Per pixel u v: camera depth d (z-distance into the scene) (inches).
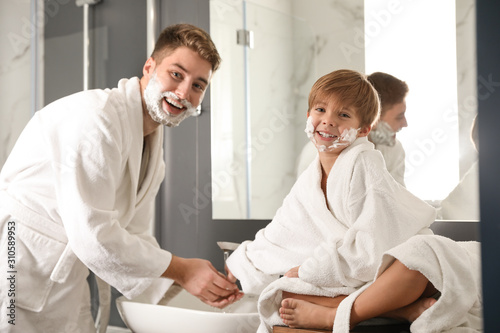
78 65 75.5
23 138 52.4
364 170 45.3
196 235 72.6
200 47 53.4
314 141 48.3
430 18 53.4
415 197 46.4
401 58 55.3
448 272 36.7
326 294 41.7
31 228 49.3
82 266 52.3
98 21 77.3
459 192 50.9
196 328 47.0
